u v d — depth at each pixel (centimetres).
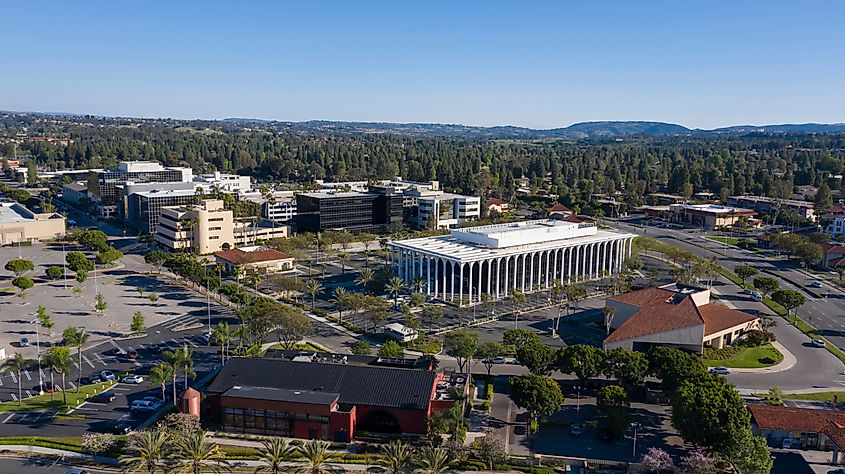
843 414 11419
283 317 14938
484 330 17800
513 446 10994
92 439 10338
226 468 10012
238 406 11425
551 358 13212
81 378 13738
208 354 15338
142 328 17162
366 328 17625
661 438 11356
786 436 11181
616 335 15438
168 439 10069
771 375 14612
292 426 11300
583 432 11562
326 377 12075
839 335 17788
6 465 9950
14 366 13125
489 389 13162
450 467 10156
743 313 17562
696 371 12306
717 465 10150
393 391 11688
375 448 10719
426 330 17650
